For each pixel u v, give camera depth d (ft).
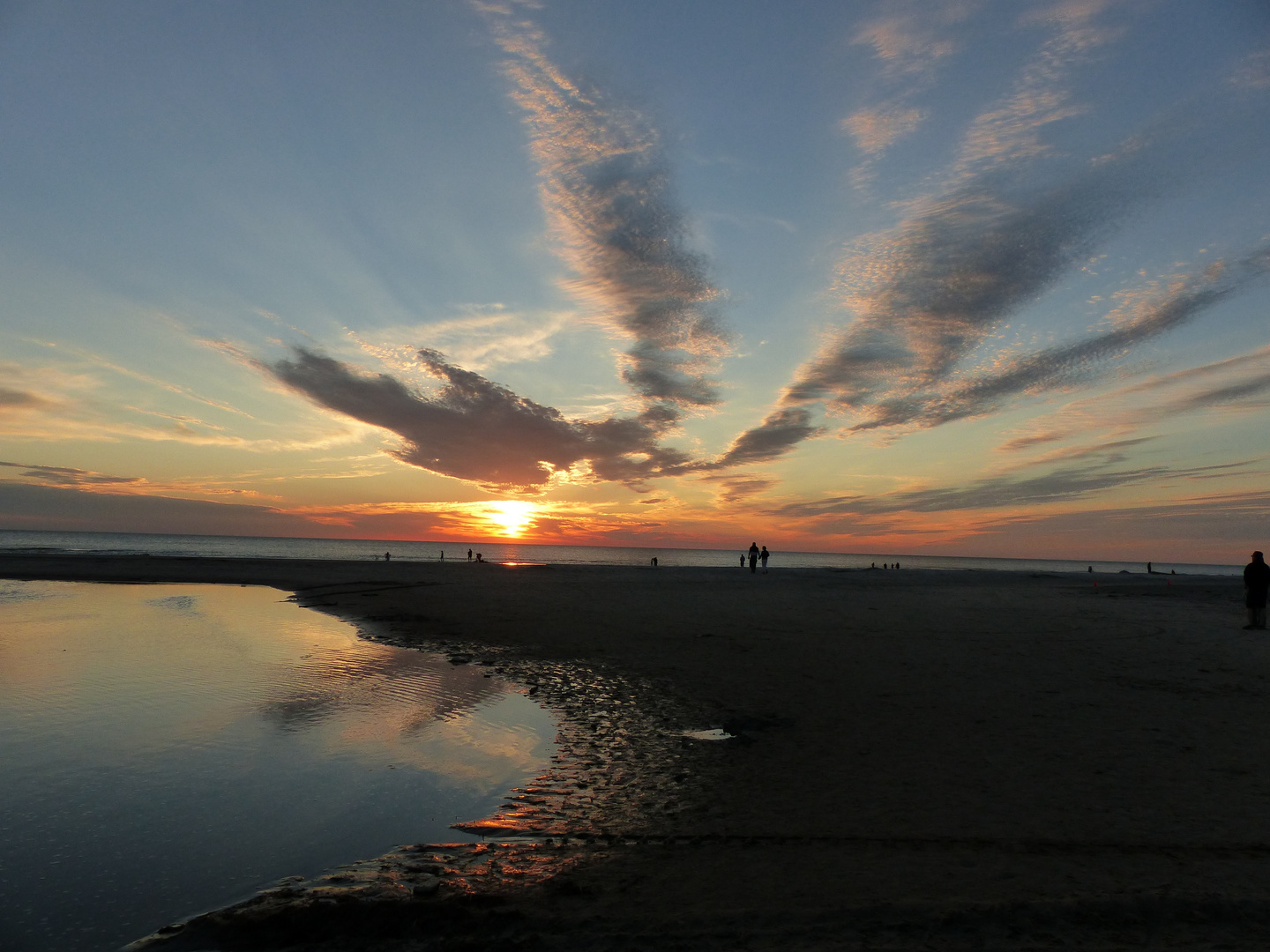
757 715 28.27
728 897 13.41
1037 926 11.98
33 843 16.94
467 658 41.78
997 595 93.20
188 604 72.38
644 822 17.81
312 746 24.85
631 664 39.63
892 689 32.71
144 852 16.48
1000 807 17.83
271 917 13.03
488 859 15.81
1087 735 24.59
